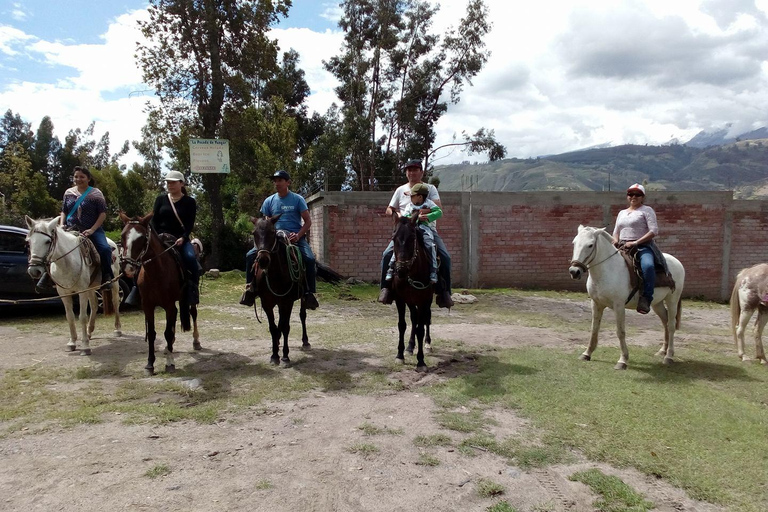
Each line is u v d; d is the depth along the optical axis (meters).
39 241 6.54
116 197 32.53
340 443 4.23
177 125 20.39
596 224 16.16
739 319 7.61
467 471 3.76
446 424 4.62
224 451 4.03
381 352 7.38
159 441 4.19
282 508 3.22
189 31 19.41
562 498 3.40
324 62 29.45
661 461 3.89
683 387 5.76
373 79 28.92
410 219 6.16
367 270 15.65
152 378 5.93
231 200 26.42
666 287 6.87
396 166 29.52
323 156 26.34
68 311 7.23
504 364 6.73
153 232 6.04
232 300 12.37
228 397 5.30
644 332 9.73
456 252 15.97
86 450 3.99
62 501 3.23
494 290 15.40
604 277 6.59
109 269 7.86
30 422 4.54
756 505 3.33
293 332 8.77
